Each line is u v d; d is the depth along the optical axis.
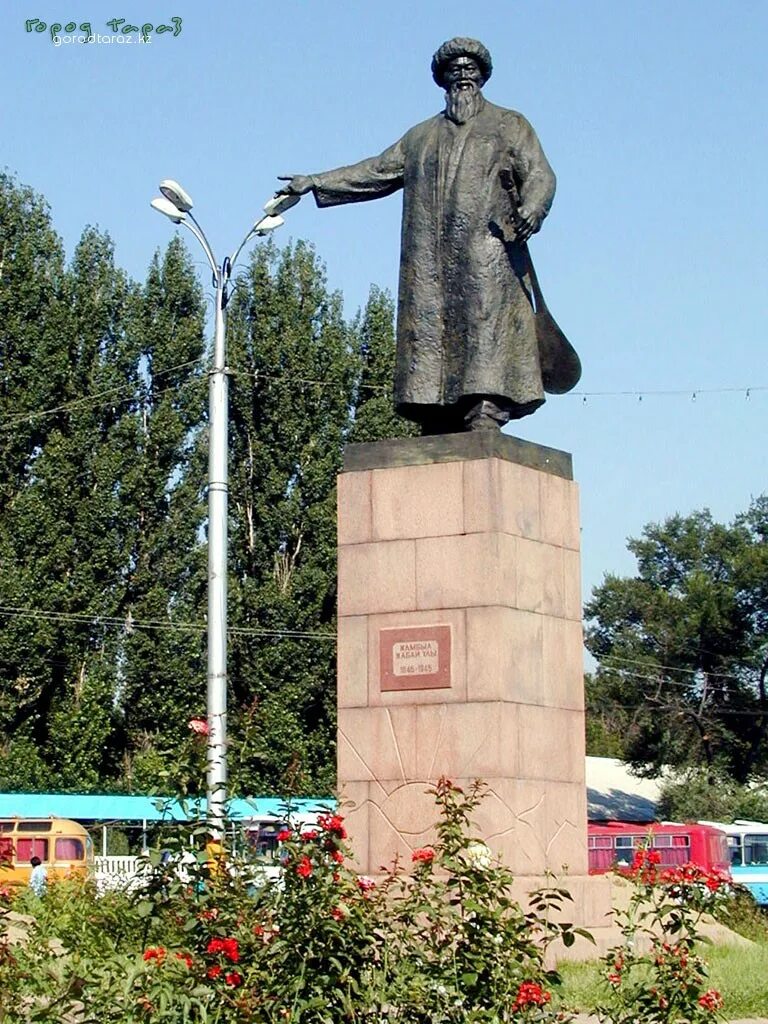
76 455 34.44
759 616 53.59
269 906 7.82
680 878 8.91
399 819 12.12
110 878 20.23
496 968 7.59
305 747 30.83
